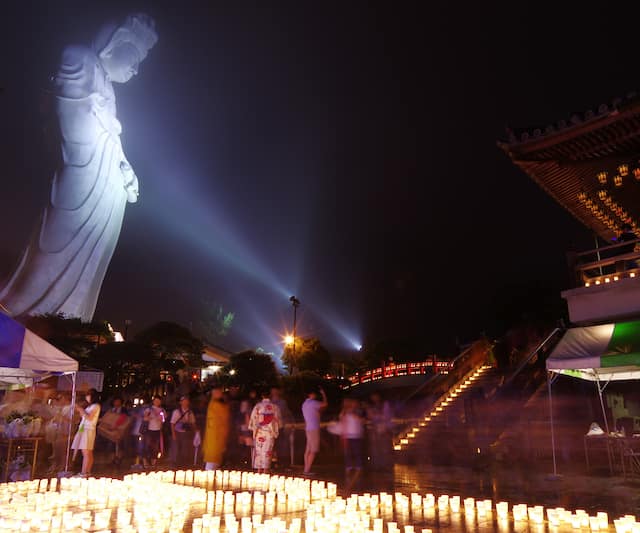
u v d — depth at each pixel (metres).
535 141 12.81
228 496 8.91
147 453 14.94
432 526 7.09
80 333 39.69
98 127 61.09
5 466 11.51
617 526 6.50
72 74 60.53
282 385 38.84
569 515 7.22
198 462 15.95
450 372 22.23
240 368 38.88
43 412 14.48
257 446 12.23
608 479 10.87
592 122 11.97
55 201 58.69
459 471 12.88
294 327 58.41
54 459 14.48
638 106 11.35
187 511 8.30
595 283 14.16
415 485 10.79
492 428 15.07
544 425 14.98
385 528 7.04
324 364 59.00
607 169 13.52
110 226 62.16
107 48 64.94
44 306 56.34
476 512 8.09
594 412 16.05
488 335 26.23
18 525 6.84
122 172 64.00
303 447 20.00
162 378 39.12
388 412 16.78
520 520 7.42
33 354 11.24
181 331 39.66
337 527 7.04
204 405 24.17
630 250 14.16
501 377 20.31
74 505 8.81
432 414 18.55
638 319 11.95
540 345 17.27
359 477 12.09
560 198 15.05
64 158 59.78
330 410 38.78
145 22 66.88
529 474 11.88
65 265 58.06
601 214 15.62
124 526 7.23
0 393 15.56
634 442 11.37
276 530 6.71
